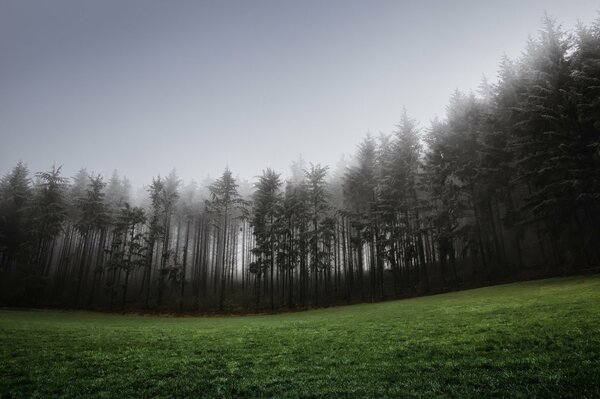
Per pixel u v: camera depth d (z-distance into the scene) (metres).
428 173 49.44
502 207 54.12
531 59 41.62
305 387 9.72
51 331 23.52
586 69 33.00
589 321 14.10
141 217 61.72
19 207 64.88
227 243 72.06
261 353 15.02
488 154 42.47
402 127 54.97
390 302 40.91
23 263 58.53
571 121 34.12
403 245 50.16
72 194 75.19
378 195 54.53
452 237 44.62
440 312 24.23
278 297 58.62
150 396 9.66
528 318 16.77
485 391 8.20
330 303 50.75
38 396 9.80
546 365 9.55
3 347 16.89
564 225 35.88
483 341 13.30
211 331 24.05
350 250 55.62
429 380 9.44
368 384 9.51
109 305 57.03
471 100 49.12
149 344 18.03
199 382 10.78
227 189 61.59
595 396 7.28
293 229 58.38
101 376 11.77
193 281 67.38
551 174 34.91
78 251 69.62
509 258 47.72
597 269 32.44
